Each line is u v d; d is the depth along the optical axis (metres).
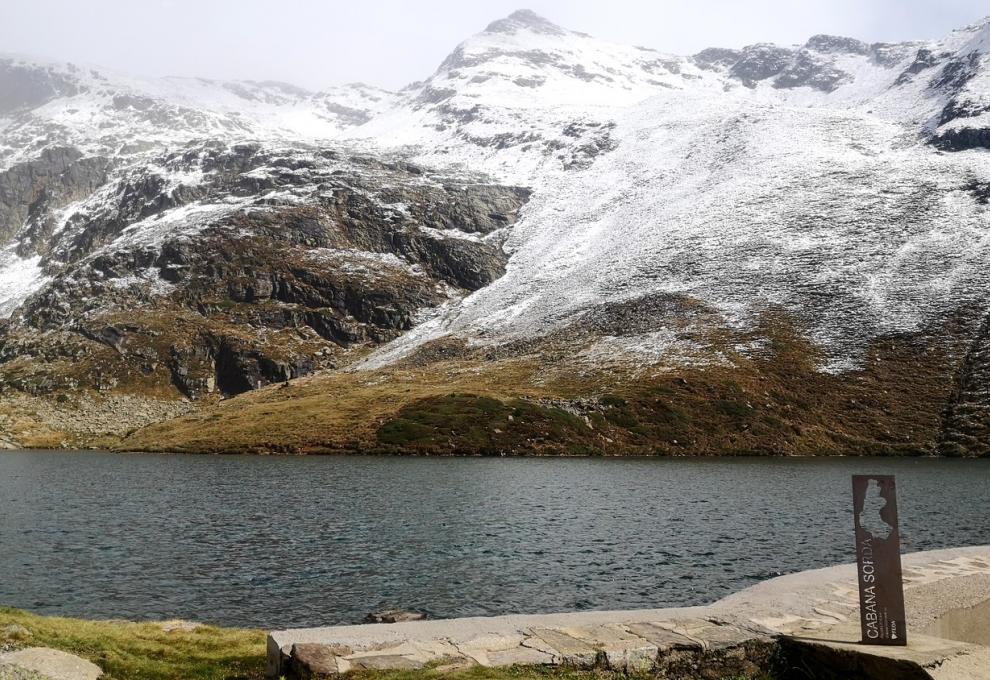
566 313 191.12
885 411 127.00
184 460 109.56
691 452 117.69
